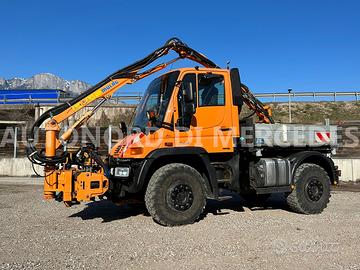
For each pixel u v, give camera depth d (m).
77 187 6.73
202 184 6.87
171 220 6.58
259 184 7.62
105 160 7.43
